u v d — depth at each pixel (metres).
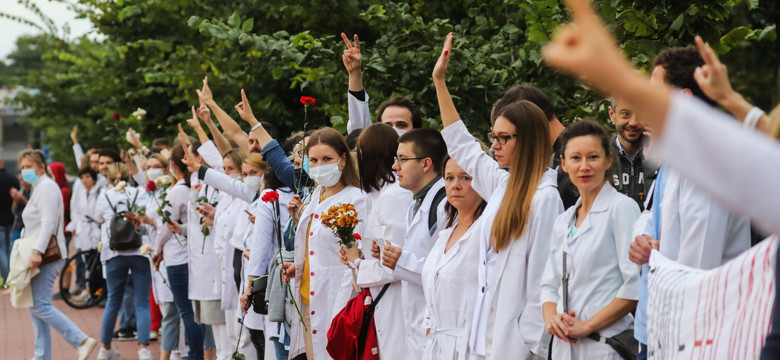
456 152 4.19
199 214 7.46
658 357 2.58
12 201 15.38
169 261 7.89
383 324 4.72
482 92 6.54
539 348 3.69
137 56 12.30
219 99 9.41
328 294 5.40
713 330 2.23
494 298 3.82
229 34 6.82
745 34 5.28
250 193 6.75
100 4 11.32
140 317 8.85
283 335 5.83
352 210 4.95
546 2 5.79
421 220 4.66
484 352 3.87
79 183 13.55
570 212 3.58
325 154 5.37
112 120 13.23
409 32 6.84
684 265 2.78
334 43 6.74
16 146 67.94
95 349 9.85
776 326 1.79
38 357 8.63
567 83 6.52
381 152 5.21
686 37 5.25
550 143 3.87
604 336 3.36
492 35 7.29
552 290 3.59
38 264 8.34
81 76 14.27
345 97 7.47
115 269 8.85
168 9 9.84
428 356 4.26
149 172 9.23
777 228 1.17
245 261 6.62
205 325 8.12
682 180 2.95
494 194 3.99
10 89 22.08
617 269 3.41
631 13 5.10
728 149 1.17
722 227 2.85
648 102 1.19
